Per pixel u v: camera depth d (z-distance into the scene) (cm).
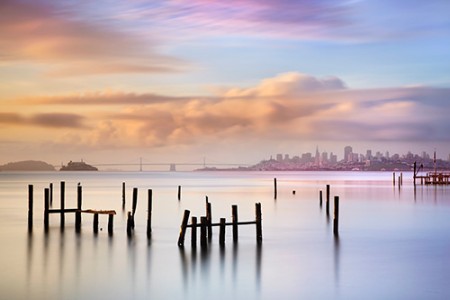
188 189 13438
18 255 3825
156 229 5081
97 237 4556
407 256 3853
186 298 2789
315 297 2798
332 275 3256
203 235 4006
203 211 7131
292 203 8500
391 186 14812
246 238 4531
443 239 4650
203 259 3662
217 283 3069
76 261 3625
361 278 3186
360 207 7706
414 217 6384
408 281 3112
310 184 17250
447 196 10038
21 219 5956
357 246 4256
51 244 4241
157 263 3550
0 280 3120
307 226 5484
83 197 10044
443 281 3109
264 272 3325
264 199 9475
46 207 5003
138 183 18438
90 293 2866
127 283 3066
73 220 5778
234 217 4144
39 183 18750
